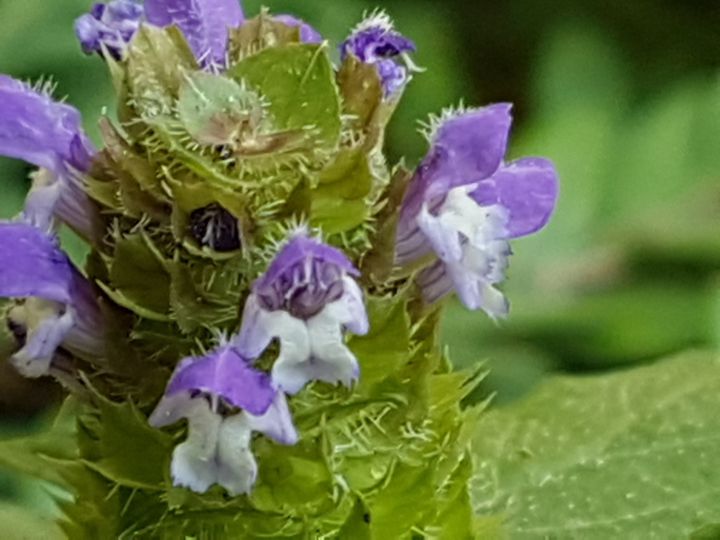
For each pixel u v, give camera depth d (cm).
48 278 8
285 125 8
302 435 8
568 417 11
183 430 8
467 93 19
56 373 9
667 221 16
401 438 9
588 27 19
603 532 10
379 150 9
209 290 8
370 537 9
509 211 9
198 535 9
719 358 11
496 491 10
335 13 17
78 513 9
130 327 9
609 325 15
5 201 15
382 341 8
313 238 8
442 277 9
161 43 8
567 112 18
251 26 9
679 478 10
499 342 15
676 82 19
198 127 8
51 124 9
